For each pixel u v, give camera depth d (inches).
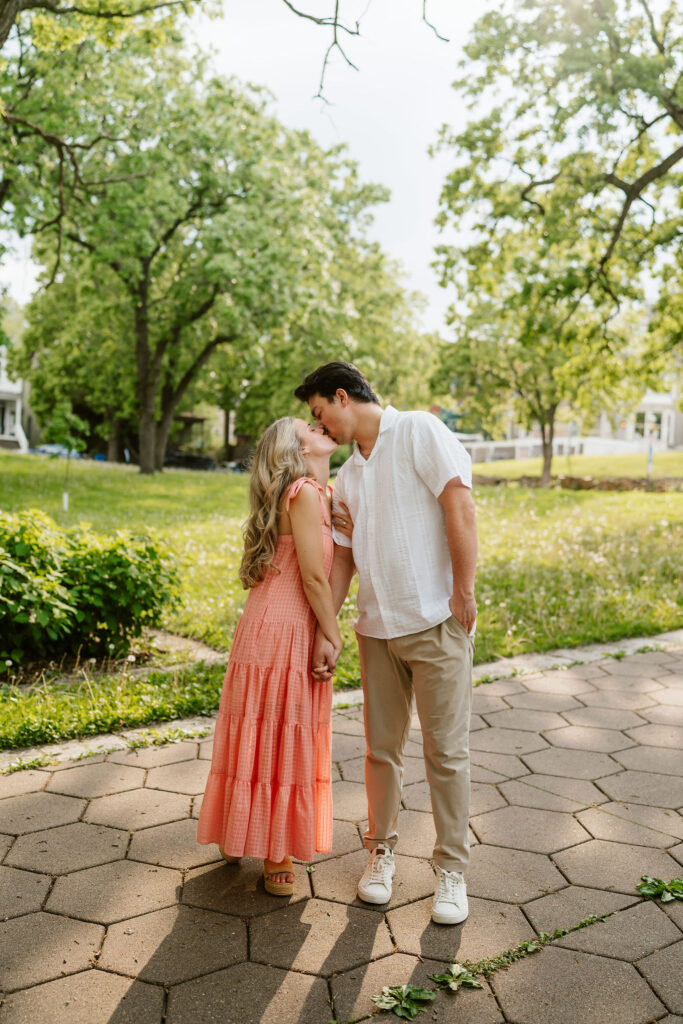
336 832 122.6
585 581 314.8
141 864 111.0
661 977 88.7
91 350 1093.8
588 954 92.8
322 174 938.1
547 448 1128.2
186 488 722.2
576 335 604.4
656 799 133.4
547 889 106.3
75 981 86.7
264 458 106.0
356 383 102.5
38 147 603.5
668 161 502.6
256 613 105.0
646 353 669.9
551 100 501.7
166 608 239.5
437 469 97.0
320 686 106.6
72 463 1008.2
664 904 103.1
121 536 217.5
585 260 593.9
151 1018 81.5
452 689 100.0
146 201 749.3
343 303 896.9
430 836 121.2
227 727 104.8
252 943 94.0
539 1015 82.7
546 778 141.5
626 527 453.1
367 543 101.9
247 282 781.9
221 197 832.9
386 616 100.8
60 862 110.7
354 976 88.5
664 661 218.8
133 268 863.1
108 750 148.4
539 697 187.2
